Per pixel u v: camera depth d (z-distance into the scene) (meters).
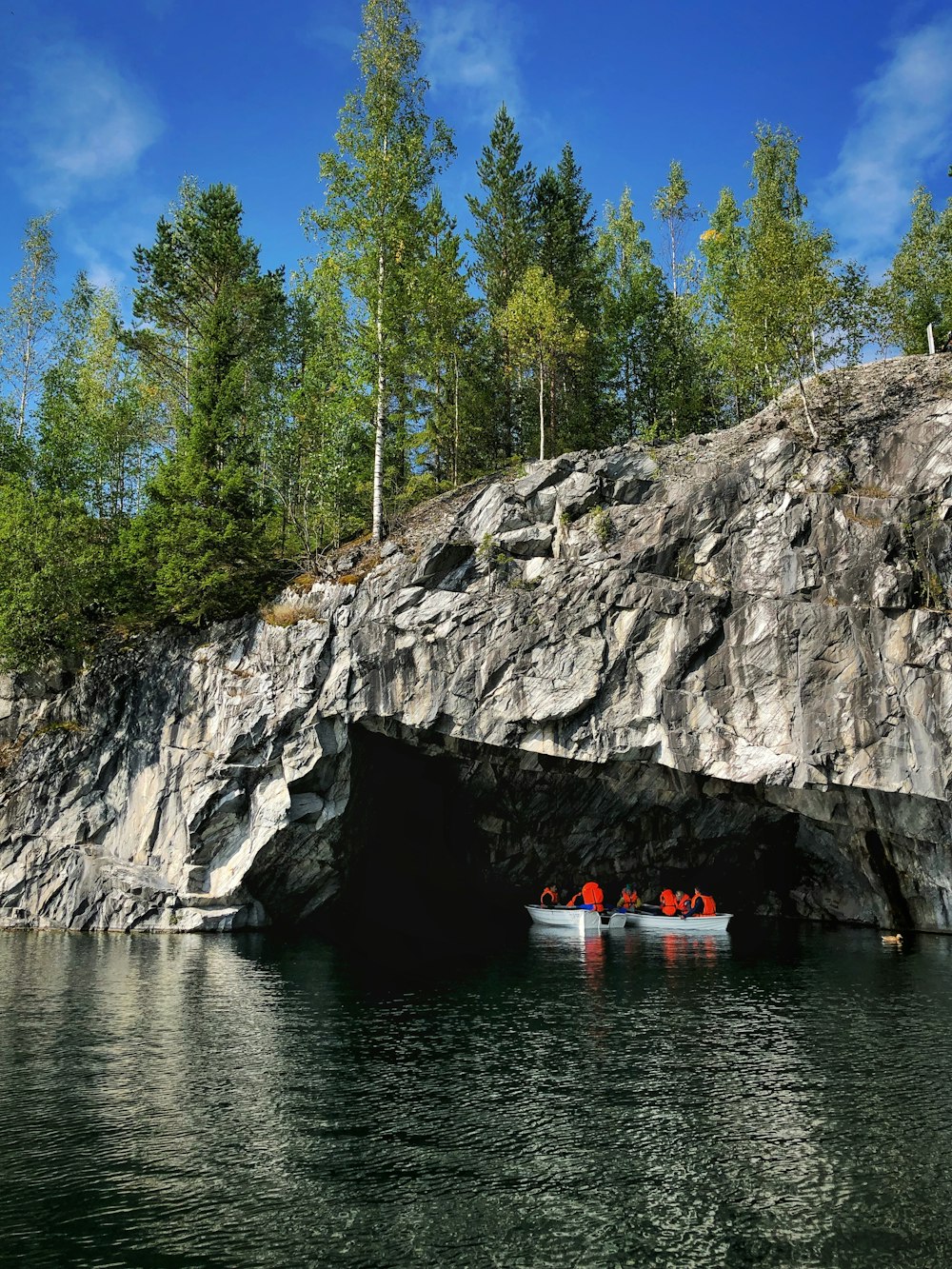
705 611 36.34
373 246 45.22
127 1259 11.32
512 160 58.47
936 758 32.81
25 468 52.22
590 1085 17.97
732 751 35.31
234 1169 13.95
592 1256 11.48
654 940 39.75
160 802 39.94
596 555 38.75
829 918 48.34
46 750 41.28
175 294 49.62
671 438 54.31
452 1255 11.48
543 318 48.38
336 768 39.38
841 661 34.53
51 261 56.06
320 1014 23.97
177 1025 22.66
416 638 38.44
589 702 36.94
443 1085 17.95
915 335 53.31
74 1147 14.80
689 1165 14.12
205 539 41.19
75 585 42.34
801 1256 11.52
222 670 40.66
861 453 38.31
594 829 47.34
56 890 39.28
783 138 64.75
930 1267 11.23
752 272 50.91
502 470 49.91
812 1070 18.94
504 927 44.12
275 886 40.25
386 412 47.06
